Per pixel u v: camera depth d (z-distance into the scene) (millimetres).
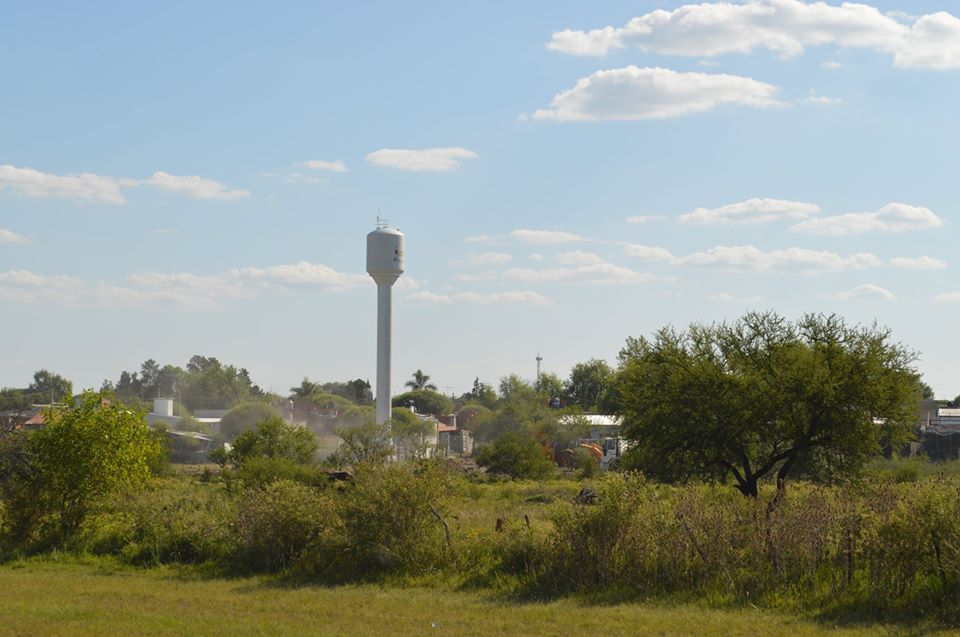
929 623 16547
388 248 84438
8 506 30359
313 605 20000
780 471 33906
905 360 33656
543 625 17562
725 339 34750
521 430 105938
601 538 20938
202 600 20859
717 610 18453
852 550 18625
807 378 32500
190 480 64562
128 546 28219
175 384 199125
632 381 35625
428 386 195000
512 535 22922
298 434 67250
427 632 17109
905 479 41531
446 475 25578
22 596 21672
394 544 23516
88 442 30484
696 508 21172
